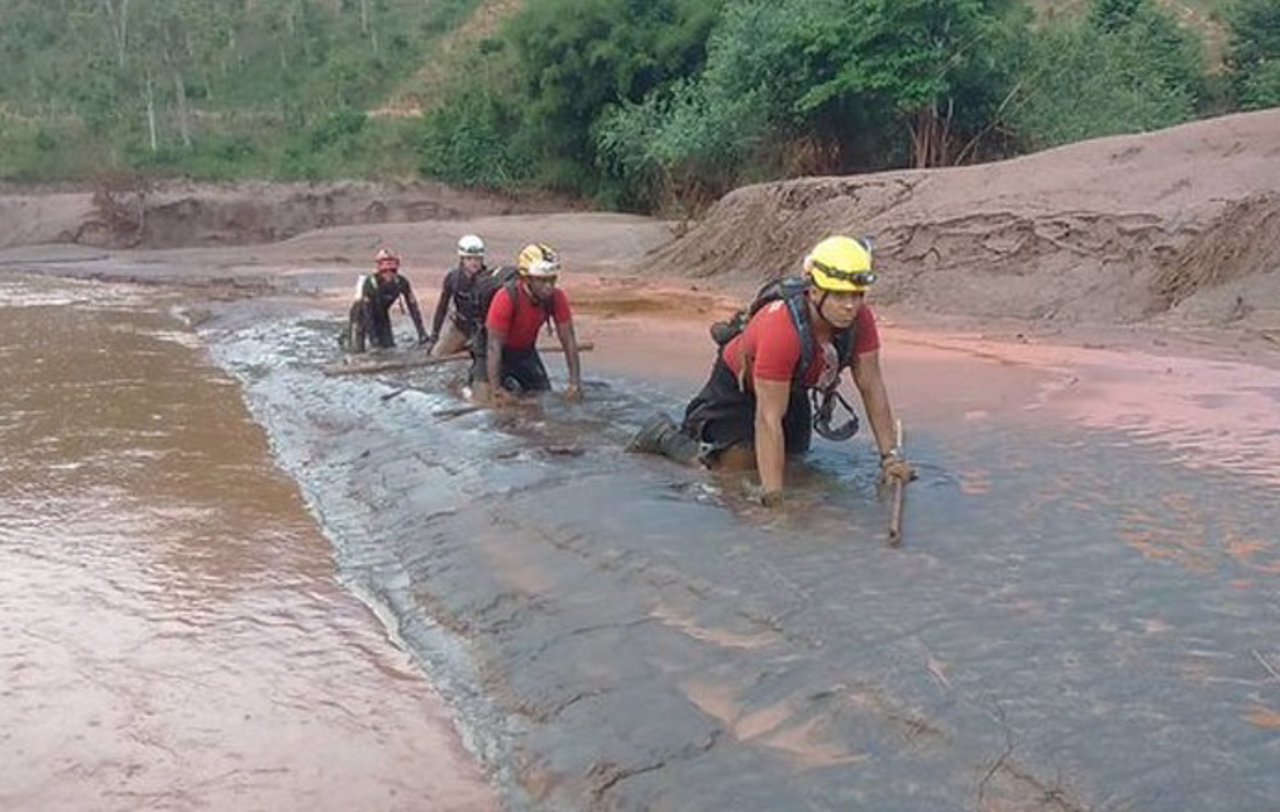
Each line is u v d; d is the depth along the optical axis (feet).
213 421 33.30
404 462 26.66
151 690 16.06
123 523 23.57
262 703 15.72
